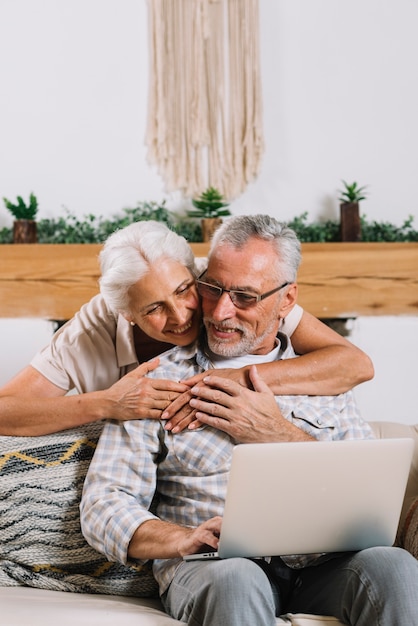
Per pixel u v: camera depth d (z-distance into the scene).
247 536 1.59
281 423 1.82
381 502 1.65
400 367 3.54
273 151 3.59
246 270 1.82
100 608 1.67
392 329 3.51
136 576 1.86
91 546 1.85
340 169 3.62
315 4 3.59
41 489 1.90
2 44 3.46
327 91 3.60
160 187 3.54
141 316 1.88
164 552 1.66
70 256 3.34
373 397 3.55
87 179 3.51
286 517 1.59
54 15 3.48
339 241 3.58
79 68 3.50
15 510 1.89
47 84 3.49
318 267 3.45
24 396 1.96
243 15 3.51
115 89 3.51
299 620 1.61
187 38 3.50
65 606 1.67
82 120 3.51
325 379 1.95
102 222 3.51
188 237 3.53
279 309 1.90
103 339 2.06
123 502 1.76
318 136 3.61
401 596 1.54
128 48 3.51
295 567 1.81
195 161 3.54
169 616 1.69
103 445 1.85
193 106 3.52
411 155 3.65
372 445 1.59
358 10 3.61
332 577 1.67
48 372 2.04
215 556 1.62
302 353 2.12
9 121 3.48
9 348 3.34
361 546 1.68
